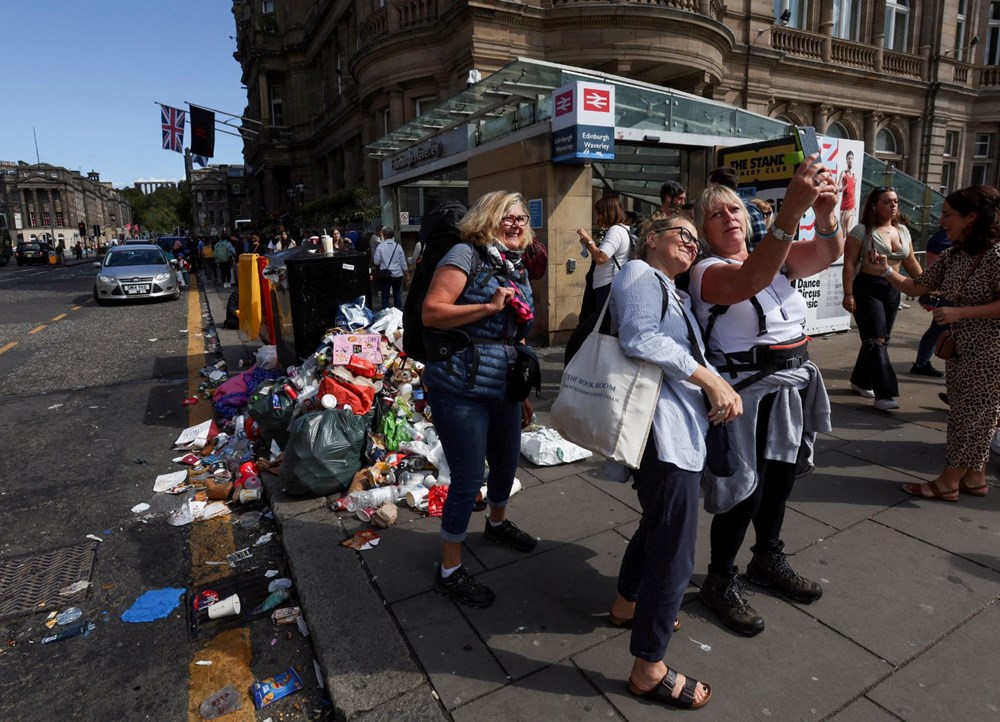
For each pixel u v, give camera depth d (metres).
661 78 14.79
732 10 16.20
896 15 20.30
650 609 1.97
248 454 4.38
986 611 2.45
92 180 113.88
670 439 1.91
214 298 14.47
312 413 3.73
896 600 2.53
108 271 14.36
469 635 2.41
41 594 2.99
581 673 2.19
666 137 7.83
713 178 3.69
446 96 14.78
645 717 1.99
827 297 7.58
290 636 2.63
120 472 4.43
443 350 2.36
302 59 30.50
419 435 4.18
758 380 2.17
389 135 12.27
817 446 4.18
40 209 90.31
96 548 3.40
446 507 2.56
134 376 7.20
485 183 8.48
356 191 16.86
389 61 15.38
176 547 3.40
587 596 2.64
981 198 3.07
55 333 10.29
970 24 21.78
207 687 2.36
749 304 2.17
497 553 3.00
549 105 7.16
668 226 1.99
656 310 1.91
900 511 3.26
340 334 4.52
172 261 18.41
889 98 19.98
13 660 2.55
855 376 5.23
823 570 2.75
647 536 2.00
